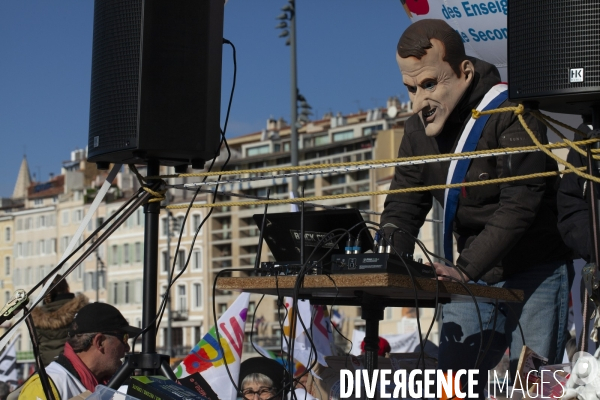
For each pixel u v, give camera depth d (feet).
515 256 12.94
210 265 251.80
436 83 12.65
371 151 238.89
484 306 12.96
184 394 9.68
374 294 10.97
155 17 10.87
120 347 14.37
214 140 11.21
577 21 8.87
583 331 9.45
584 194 10.33
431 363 14.34
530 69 9.11
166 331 254.47
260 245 12.23
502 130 12.59
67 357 14.17
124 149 10.77
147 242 10.96
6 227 286.25
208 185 11.32
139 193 11.08
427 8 16.48
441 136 13.28
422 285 10.21
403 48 12.75
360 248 11.13
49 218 273.13
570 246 10.94
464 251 12.26
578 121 17.01
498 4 15.96
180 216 251.60
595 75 8.81
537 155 12.28
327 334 17.76
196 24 11.04
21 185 350.43
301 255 11.42
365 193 11.32
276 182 251.39
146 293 10.81
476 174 12.82
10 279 282.77
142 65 10.78
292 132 76.18
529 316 12.85
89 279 257.96
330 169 11.12
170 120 10.84
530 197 12.28
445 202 13.21
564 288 13.01
